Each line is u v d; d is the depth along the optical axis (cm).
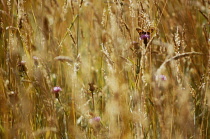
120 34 501
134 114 424
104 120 472
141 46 450
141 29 466
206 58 573
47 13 643
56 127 443
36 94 487
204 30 565
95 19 643
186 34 606
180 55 430
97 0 761
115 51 479
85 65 573
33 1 620
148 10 531
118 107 426
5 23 571
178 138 416
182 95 425
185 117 416
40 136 465
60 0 685
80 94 471
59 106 482
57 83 530
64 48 623
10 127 452
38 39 550
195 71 568
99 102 511
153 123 456
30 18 596
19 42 553
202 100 498
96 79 576
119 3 488
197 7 684
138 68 466
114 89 432
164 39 620
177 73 451
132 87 477
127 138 421
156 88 434
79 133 448
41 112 485
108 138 434
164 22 625
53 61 537
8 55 491
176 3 678
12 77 494
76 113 498
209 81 506
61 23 638
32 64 492
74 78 471
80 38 679
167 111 436
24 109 443
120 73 455
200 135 442
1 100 455
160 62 589
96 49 627
